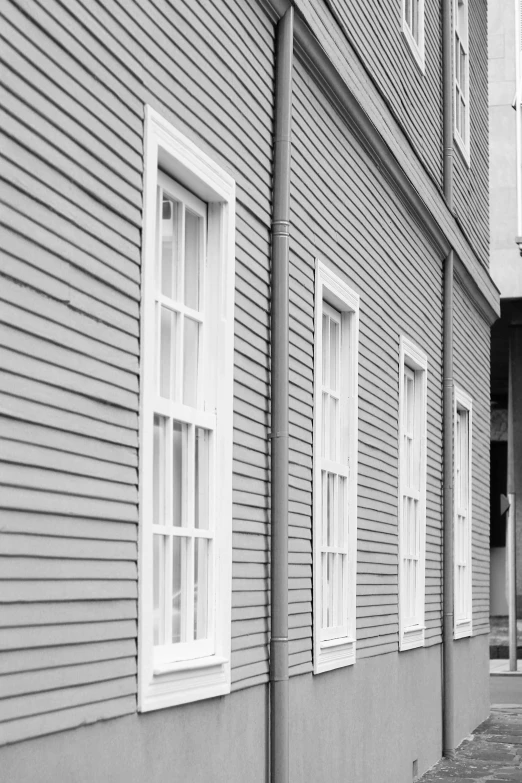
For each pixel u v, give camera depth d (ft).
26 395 13.01
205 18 18.76
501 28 86.58
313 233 24.84
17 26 12.93
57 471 13.65
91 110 14.66
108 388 14.90
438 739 37.88
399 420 32.83
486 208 51.39
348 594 27.30
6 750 12.48
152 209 16.26
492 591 115.34
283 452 21.39
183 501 18.15
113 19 15.37
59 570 13.61
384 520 30.86
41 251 13.39
